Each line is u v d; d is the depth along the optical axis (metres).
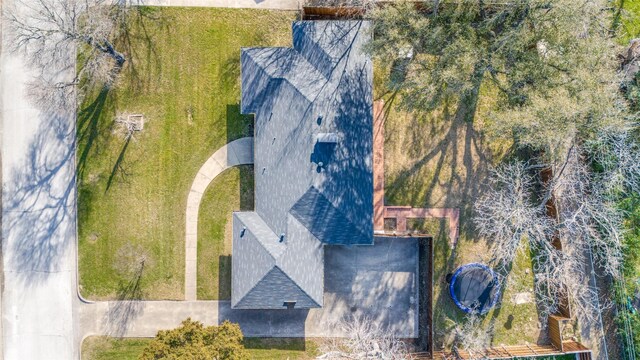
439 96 26.50
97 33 27.78
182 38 29.55
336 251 29.62
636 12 29.25
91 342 29.31
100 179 29.42
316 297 27.48
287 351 29.33
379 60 27.98
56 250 29.45
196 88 29.56
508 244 27.27
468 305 28.58
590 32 25.25
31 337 29.42
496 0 25.16
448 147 29.48
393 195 29.44
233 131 29.61
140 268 29.41
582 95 23.38
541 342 29.31
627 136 27.53
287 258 27.14
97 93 29.44
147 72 29.50
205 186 29.62
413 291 29.56
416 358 28.50
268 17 29.64
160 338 26.06
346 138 27.09
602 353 29.08
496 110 28.19
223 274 29.47
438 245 29.42
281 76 27.25
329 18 29.23
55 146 29.53
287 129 27.20
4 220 29.39
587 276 29.05
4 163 29.47
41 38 27.38
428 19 24.72
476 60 24.22
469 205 29.39
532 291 29.34
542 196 28.92
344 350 29.25
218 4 29.62
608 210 27.25
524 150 29.27
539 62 24.36
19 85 29.47
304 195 26.84
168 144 29.53
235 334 26.64
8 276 29.36
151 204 29.47
